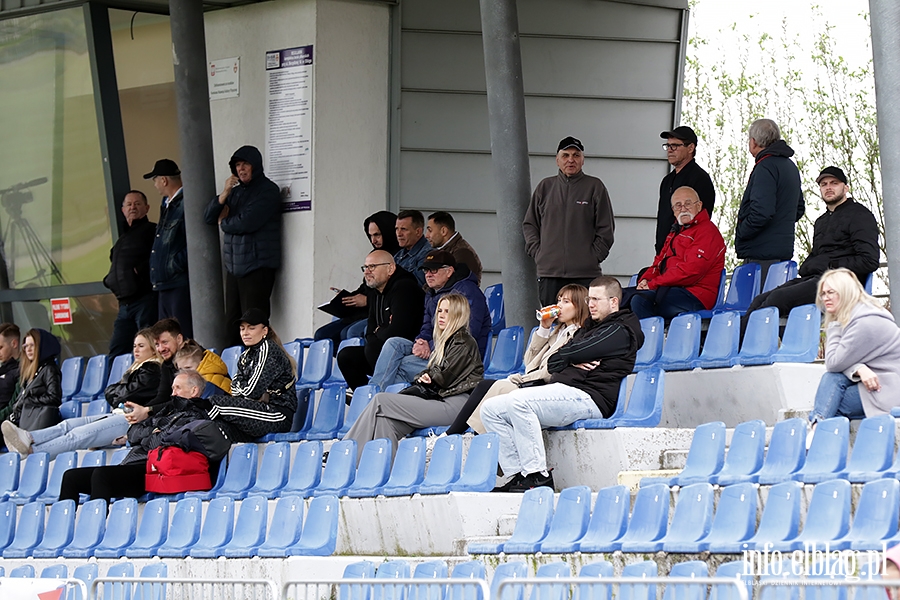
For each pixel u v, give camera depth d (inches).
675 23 1401.3
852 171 1953.7
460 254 1092.5
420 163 1350.9
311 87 1305.4
